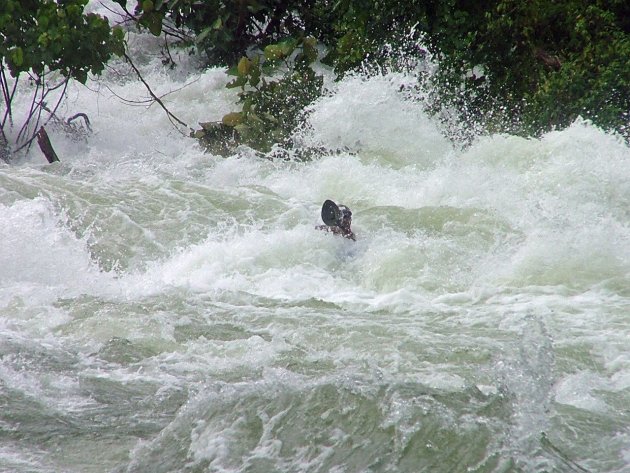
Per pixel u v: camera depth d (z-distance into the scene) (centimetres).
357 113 4116
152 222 3109
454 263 2592
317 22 5653
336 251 2769
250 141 4197
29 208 3077
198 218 3148
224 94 5088
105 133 4588
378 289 2530
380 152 3997
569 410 1647
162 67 5738
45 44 4144
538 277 2442
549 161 3306
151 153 4338
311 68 4838
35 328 2170
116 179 3566
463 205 3139
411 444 1438
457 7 4806
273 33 5847
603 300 2277
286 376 1795
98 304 2336
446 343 1988
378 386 1619
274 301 2389
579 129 3441
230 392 1672
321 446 1473
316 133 4128
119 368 1920
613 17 4669
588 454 1483
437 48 4831
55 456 1530
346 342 2022
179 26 5697
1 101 5009
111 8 6469
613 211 2980
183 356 1975
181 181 3497
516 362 1817
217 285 2594
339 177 3591
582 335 2020
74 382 1830
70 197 3275
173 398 1752
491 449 1412
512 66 4588
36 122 4609
